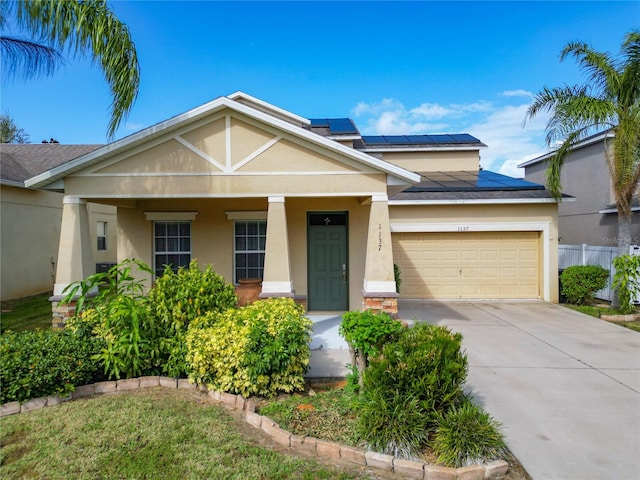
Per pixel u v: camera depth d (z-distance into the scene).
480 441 3.71
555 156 11.45
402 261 12.77
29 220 13.87
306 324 5.59
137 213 10.63
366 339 4.69
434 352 4.15
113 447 3.92
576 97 10.36
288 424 4.30
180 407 4.82
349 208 10.23
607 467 3.70
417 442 3.82
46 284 14.66
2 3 6.26
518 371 6.19
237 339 5.13
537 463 3.77
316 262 10.32
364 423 4.01
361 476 3.55
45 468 3.60
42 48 7.88
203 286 6.24
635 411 4.82
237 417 4.63
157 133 7.90
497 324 9.32
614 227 14.69
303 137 7.95
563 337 8.16
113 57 7.00
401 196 12.68
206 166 8.12
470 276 12.70
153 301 6.03
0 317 10.27
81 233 8.25
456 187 13.28
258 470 3.58
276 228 8.09
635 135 9.56
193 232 10.69
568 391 5.42
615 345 7.58
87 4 6.72
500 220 12.49
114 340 5.54
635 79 9.76
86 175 8.15
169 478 3.46
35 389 4.79
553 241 12.34
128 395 5.16
